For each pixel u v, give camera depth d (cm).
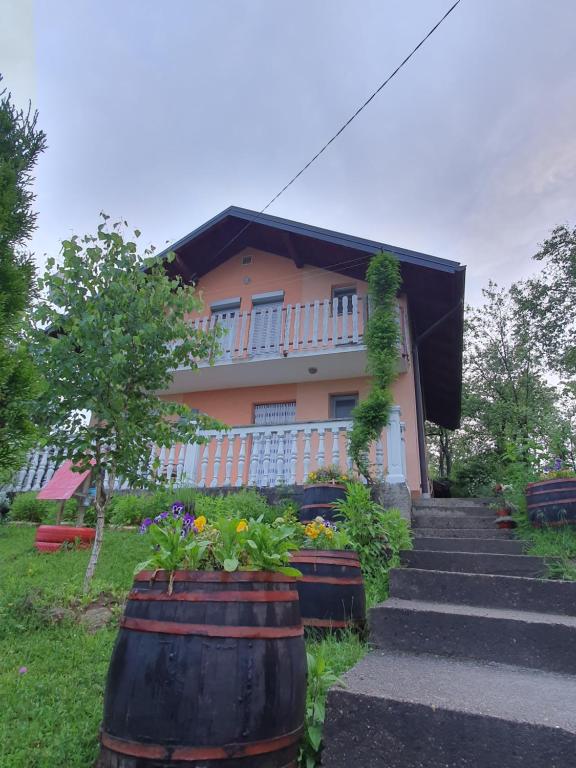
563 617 309
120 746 162
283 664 178
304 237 1191
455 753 183
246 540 203
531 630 276
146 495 808
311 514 574
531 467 654
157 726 159
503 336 2023
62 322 455
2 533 766
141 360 470
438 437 2452
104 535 687
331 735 196
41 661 302
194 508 716
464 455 2211
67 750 209
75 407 445
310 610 349
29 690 261
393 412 716
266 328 1118
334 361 1059
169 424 501
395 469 684
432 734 187
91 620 377
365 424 677
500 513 652
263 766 162
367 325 793
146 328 453
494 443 1998
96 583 447
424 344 1330
